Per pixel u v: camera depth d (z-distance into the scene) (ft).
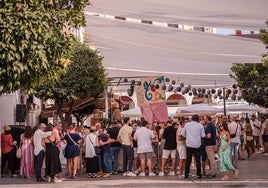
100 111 116.98
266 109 130.93
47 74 35.29
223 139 50.96
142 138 58.54
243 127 88.07
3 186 49.85
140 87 75.20
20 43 31.42
